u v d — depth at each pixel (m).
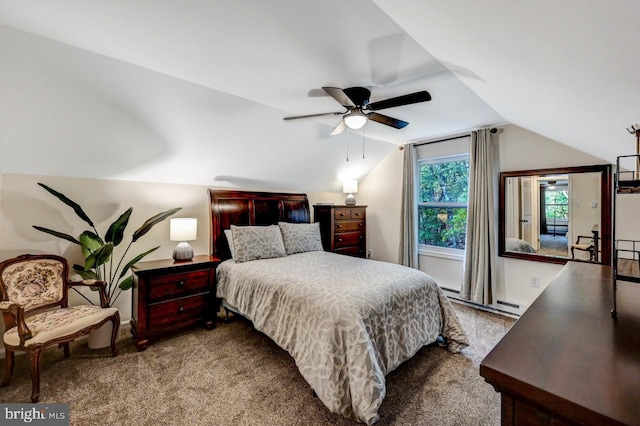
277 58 1.85
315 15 1.39
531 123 2.48
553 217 3.06
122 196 3.03
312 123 3.41
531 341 0.84
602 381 0.64
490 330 2.92
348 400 1.70
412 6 1.05
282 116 3.09
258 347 2.58
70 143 2.45
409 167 4.30
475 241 3.52
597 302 1.18
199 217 3.57
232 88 2.37
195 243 3.54
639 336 0.86
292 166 4.05
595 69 0.89
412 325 2.24
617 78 0.88
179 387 2.00
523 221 3.27
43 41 1.75
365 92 2.15
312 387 1.82
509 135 3.37
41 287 2.31
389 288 2.20
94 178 2.86
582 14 0.64
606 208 2.74
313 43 1.66
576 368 0.70
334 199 5.12
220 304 3.23
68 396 1.90
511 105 2.05
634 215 2.60
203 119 2.78
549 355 0.76
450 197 4.09
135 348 2.56
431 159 4.22
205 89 2.46
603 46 0.74
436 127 3.51
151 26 1.54
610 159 2.43
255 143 3.37
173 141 2.87
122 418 1.71
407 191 4.31
